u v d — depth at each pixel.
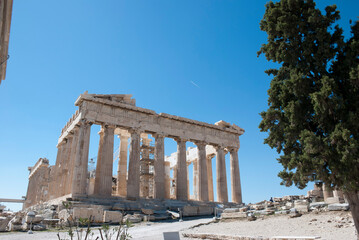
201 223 26.36
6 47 13.90
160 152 46.19
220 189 52.47
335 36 15.39
